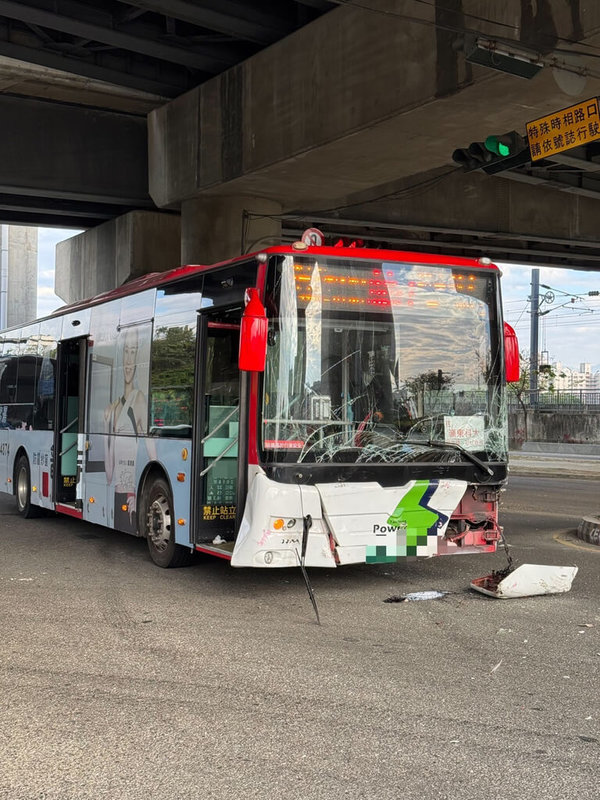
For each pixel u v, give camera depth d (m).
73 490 13.06
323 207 22.38
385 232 28.05
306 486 7.74
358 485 7.87
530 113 13.85
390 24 13.95
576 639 6.76
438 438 8.30
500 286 8.78
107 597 8.27
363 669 5.97
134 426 10.41
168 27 16.64
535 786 4.10
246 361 7.41
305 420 7.80
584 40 11.14
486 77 12.26
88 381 12.04
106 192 21.97
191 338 9.09
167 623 7.26
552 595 8.38
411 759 4.41
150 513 10.00
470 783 4.13
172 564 9.71
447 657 6.27
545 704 5.27
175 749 4.54
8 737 4.71
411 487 8.06
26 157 21.06
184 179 19.86
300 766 4.32
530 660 6.20
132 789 4.05
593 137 12.30
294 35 16.12
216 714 5.07
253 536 7.68
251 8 15.80
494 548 8.66
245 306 7.93
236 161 18.11
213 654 6.33
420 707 5.20
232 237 19.84
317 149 15.87
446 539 8.37
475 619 7.41
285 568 9.86
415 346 8.30
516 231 26.42
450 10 12.83
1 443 16.06
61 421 12.99
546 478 26.73
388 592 8.53
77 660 6.18
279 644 6.61
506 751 4.52
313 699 5.34
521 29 11.77
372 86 14.39
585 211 27.53
